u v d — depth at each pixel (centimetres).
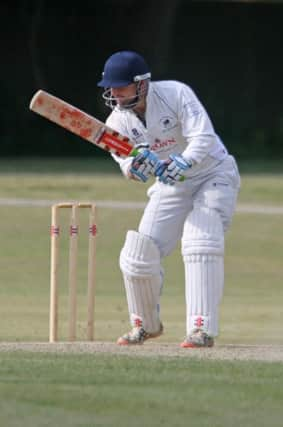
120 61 2473
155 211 2588
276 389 1967
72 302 2970
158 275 2569
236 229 5700
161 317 3906
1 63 10775
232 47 11338
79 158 10125
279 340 3422
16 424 1722
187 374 2080
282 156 10819
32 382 1986
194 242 2503
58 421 1741
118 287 4581
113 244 5397
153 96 2500
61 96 10962
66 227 5616
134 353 2375
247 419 1778
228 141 11219
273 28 11406
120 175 7825
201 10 11244
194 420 1767
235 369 2138
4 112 10694
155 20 10956
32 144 10719
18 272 4866
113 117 2572
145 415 1786
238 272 4991
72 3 10912
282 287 4703
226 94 11356
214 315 2531
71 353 2352
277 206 6372
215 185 2538
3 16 10775
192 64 11269
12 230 5631
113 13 11006
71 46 10969
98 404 1838
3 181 7119
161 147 2547
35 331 3547
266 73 11431
